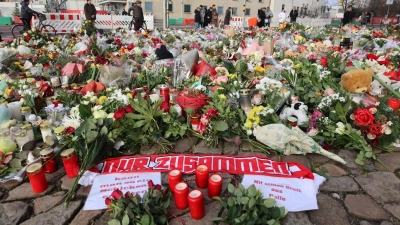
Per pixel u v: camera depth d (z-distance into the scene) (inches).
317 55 270.5
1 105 139.9
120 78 187.6
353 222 78.6
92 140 100.5
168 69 205.5
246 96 130.7
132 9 660.1
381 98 139.0
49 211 83.8
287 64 225.0
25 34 415.8
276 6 1897.1
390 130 113.1
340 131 116.4
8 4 1348.4
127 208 72.3
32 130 121.2
